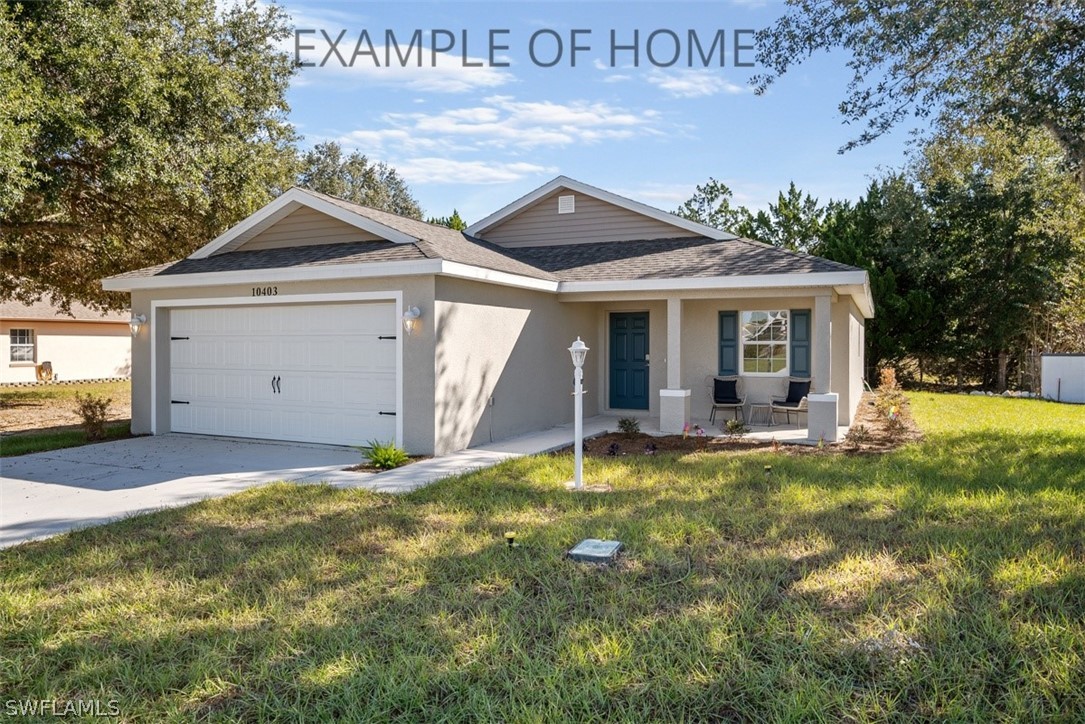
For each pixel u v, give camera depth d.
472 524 5.92
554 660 3.44
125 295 18.34
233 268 10.69
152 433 11.76
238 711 3.05
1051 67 10.00
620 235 14.73
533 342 11.91
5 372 23.47
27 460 9.38
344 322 10.16
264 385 10.89
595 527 5.67
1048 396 18.69
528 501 6.68
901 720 2.90
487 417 10.57
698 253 12.63
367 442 10.00
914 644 3.53
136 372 11.96
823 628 3.70
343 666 3.39
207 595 4.36
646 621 3.86
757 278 10.49
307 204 10.98
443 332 9.53
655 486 7.29
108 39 11.03
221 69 14.03
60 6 10.38
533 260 14.02
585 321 13.93
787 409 12.06
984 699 3.03
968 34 10.48
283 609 4.10
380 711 3.00
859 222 24.14
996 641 3.51
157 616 4.05
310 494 7.15
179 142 12.76
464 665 3.39
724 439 10.88
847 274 9.95
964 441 10.36
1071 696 3.05
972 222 21.92
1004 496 6.54
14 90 9.14
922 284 22.75
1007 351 23.09
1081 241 20.36
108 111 11.30
